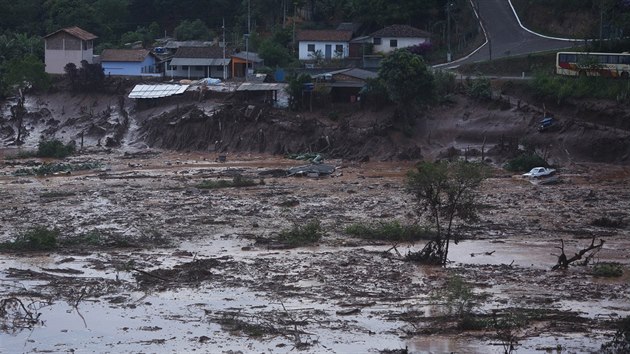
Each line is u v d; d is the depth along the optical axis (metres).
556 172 126.12
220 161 138.00
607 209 105.00
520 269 79.19
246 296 71.00
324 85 149.25
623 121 133.88
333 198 110.81
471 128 139.50
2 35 192.62
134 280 75.62
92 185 119.94
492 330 63.50
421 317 65.94
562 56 146.12
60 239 89.25
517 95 145.25
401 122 140.88
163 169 132.50
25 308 68.31
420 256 81.75
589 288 73.31
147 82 166.00
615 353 58.97
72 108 164.38
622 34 155.25
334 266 79.44
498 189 116.38
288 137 142.62
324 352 59.00
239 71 171.25
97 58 177.75
